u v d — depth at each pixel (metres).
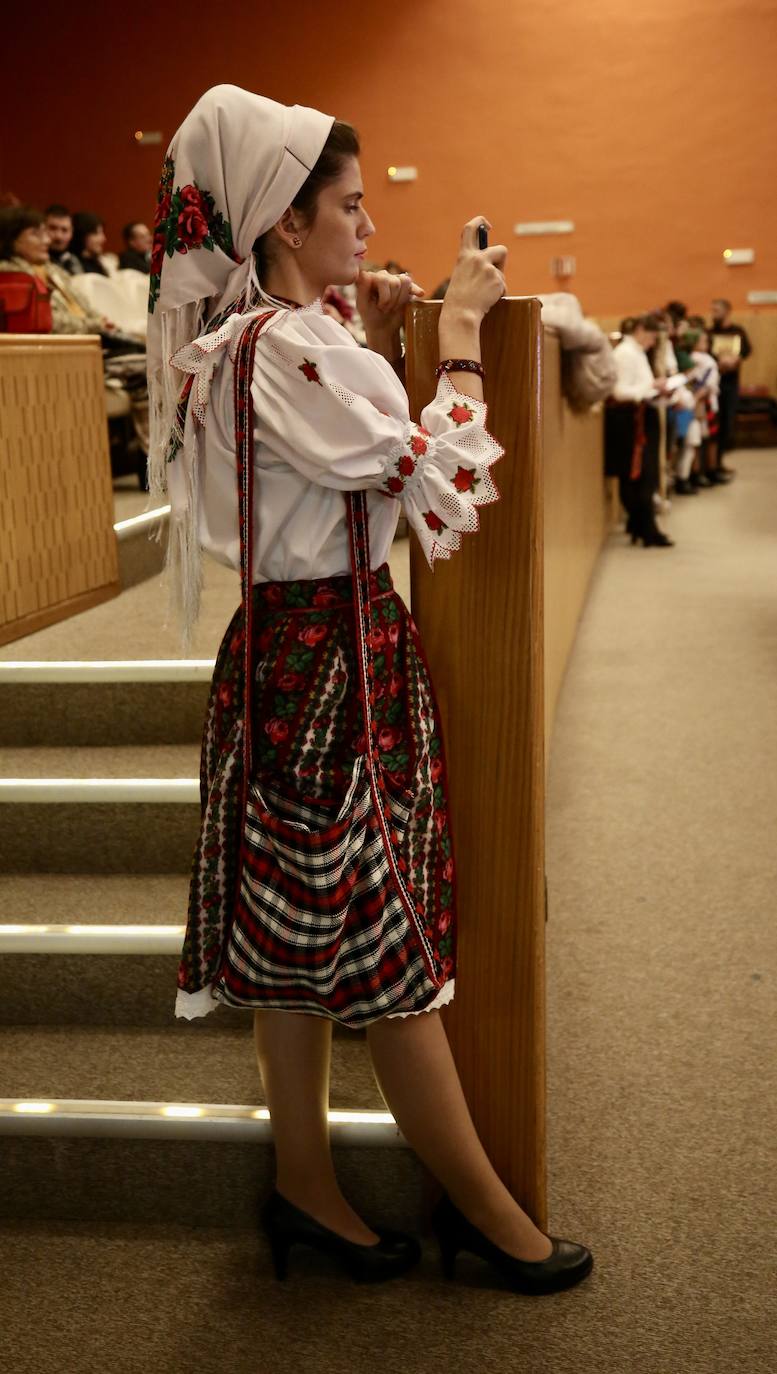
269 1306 1.85
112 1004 2.27
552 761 3.96
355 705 1.55
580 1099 2.27
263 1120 1.97
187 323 1.58
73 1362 1.76
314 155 1.49
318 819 1.54
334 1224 1.86
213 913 1.66
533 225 12.33
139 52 11.88
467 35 11.95
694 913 2.95
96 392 3.64
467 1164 1.76
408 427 1.49
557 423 4.28
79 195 12.11
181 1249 1.98
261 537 1.54
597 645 5.35
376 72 12.02
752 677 4.80
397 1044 1.69
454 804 1.83
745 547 7.68
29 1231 2.03
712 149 12.06
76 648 3.14
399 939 1.59
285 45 11.92
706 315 12.44
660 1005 2.57
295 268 1.58
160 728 2.85
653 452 7.68
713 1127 2.18
